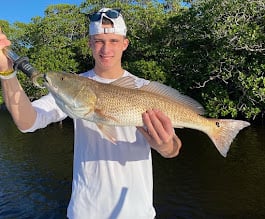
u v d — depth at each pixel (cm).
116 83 270
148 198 292
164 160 1548
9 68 246
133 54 2808
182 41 2411
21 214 995
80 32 3684
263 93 1706
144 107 263
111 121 258
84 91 253
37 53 3409
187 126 283
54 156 1736
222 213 959
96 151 287
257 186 1155
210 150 1722
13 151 1895
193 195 1098
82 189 287
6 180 1321
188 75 2280
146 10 2847
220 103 2009
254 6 1762
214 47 2095
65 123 3042
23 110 259
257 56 1867
